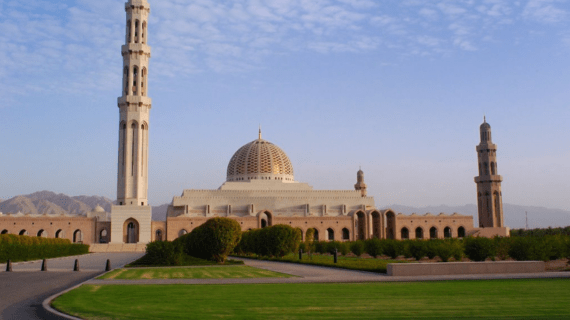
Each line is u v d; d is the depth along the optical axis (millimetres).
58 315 21688
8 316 22734
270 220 130625
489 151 154875
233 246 63719
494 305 23953
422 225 139125
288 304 24281
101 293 28953
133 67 119875
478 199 156125
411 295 27750
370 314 21391
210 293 28797
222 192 134875
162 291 29922
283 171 148750
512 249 62250
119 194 118062
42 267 50281
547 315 21203
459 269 42062
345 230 136125
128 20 121562
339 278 38719
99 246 111562
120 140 119000
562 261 65062
